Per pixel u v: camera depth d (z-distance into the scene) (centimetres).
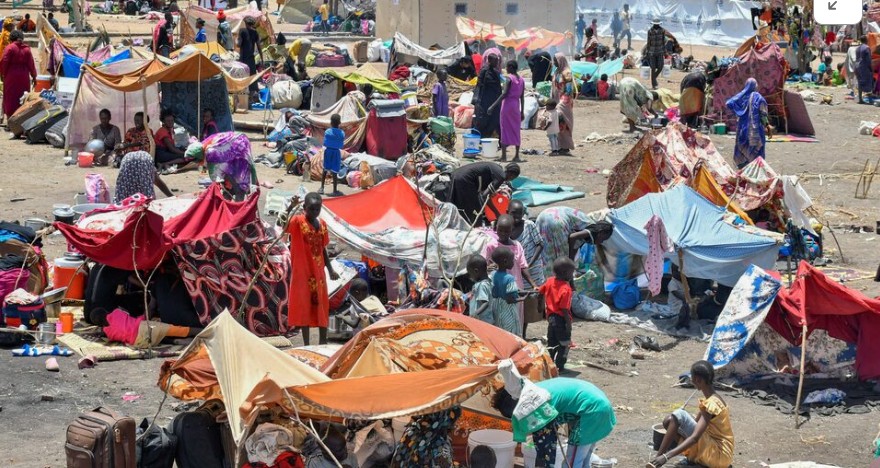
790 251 1452
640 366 1132
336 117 1894
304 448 744
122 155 2081
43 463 845
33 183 1922
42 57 3036
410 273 1184
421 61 3325
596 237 1309
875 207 1923
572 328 1258
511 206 1253
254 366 741
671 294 1327
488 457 790
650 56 3369
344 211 1350
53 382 1032
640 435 935
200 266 1157
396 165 1956
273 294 1191
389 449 805
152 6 5238
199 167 2045
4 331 1130
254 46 3378
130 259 1128
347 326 1177
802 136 2681
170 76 2145
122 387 1027
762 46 2748
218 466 778
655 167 1529
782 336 1085
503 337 862
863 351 1062
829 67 3753
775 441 934
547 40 3466
